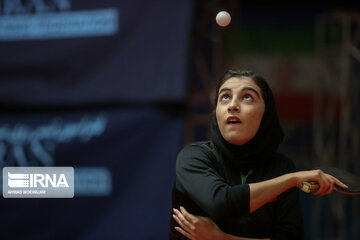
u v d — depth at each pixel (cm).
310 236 1888
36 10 1394
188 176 462
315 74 2064
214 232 455
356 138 1866
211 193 431
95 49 1349
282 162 505
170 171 1296
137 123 1320
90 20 1354
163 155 1305
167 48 1302
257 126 471
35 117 1388
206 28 1539
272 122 487
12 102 1392
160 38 1307
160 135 1311
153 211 1293
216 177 452
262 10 2330
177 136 1301
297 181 434
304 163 2134
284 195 486
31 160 1371
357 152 1859
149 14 1319
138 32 1322
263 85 484
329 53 2039
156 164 1306
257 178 483
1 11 1406
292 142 2198
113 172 1324
